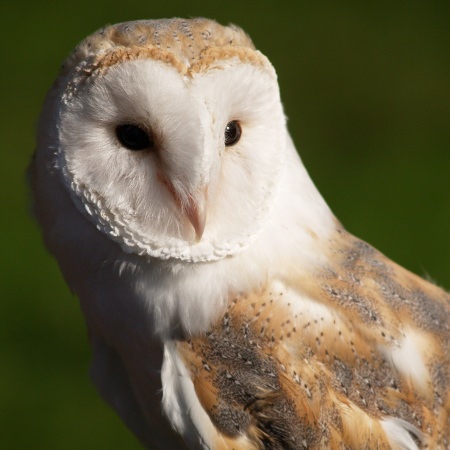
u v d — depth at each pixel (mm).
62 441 2914
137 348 2615
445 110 3875
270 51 4098
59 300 3188
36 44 4035
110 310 2611
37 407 2930
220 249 2588
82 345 3090
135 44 2568
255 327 2598
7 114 3785
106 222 2584
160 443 2650
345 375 2600
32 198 2617
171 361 2602
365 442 2596
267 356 2598
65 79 2578
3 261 3297
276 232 2600
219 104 2564
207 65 2562
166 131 2566
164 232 2584
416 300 2623
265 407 2596
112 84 2566
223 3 4254
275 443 2596
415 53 4102
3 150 3643
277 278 2602
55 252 2613
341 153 3693
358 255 2625
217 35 2574
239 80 2566
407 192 3516
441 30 4180
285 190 2604
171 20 2582
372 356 2602
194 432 2598
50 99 2586
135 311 2605
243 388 2596
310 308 2602
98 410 2932
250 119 2578
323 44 4129
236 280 2596
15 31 4086
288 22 4211
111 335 2621
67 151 2580
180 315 2600
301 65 4047
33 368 3010
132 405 2652
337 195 3498
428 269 3248
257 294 2600
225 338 2600
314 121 3842
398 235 3338
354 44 4129
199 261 2590
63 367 3020
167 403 2600
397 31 4191
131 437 2916
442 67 4035
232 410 2598
